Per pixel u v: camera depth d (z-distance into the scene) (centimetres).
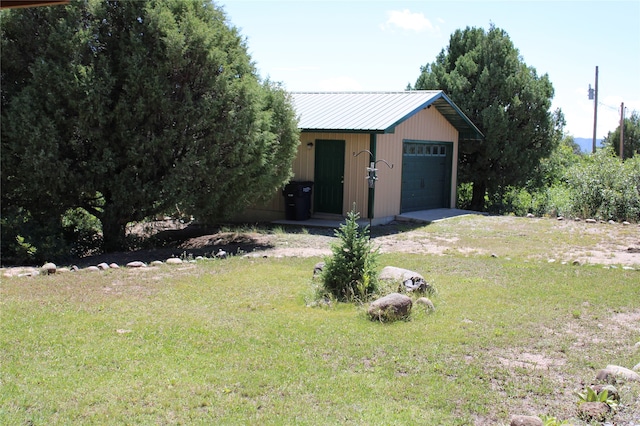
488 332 647
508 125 2277
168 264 1027
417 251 1222
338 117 1714
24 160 1117
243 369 533
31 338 602
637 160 1895
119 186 1192
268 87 1444
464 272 970
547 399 489
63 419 435
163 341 602
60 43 1122
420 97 1811
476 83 2339
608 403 467
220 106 1237
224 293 812
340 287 784
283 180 1488
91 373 517
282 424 434
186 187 1225
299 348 589
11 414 440
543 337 636
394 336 628
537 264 1052
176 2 1231
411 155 1848
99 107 1134
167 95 1195
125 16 1179
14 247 1105
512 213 2222
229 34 1328
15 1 663
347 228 793
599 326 681
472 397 486
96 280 886
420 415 454
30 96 1116
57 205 1246
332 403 472
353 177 1670
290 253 1170
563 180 2634
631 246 1276
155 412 450
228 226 1628
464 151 2316
